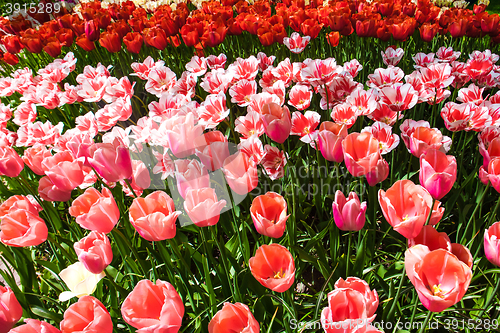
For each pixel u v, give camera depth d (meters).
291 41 2.78
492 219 1.61
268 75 2.53
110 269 1.79
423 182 1.17
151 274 1.74
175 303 0.97
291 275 1.02
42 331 0.98
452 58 2.49
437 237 1.04
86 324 1.03
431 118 2.45
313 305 1.60
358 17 2.96
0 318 1.10
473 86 2.02
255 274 1.06
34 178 2.78
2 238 1.31
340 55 3.62
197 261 1.77
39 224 1.34
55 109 3.25
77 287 1.35
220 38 3.06
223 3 4.19
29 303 1.69
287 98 2.87
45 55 4.37
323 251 1.66
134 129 1.90
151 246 1.83
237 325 1.04
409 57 3.49
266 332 1.43
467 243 1.74
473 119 1.77
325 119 2.69
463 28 2.86
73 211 1.30
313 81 2.18
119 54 3.49
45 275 1.90
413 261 0.93
